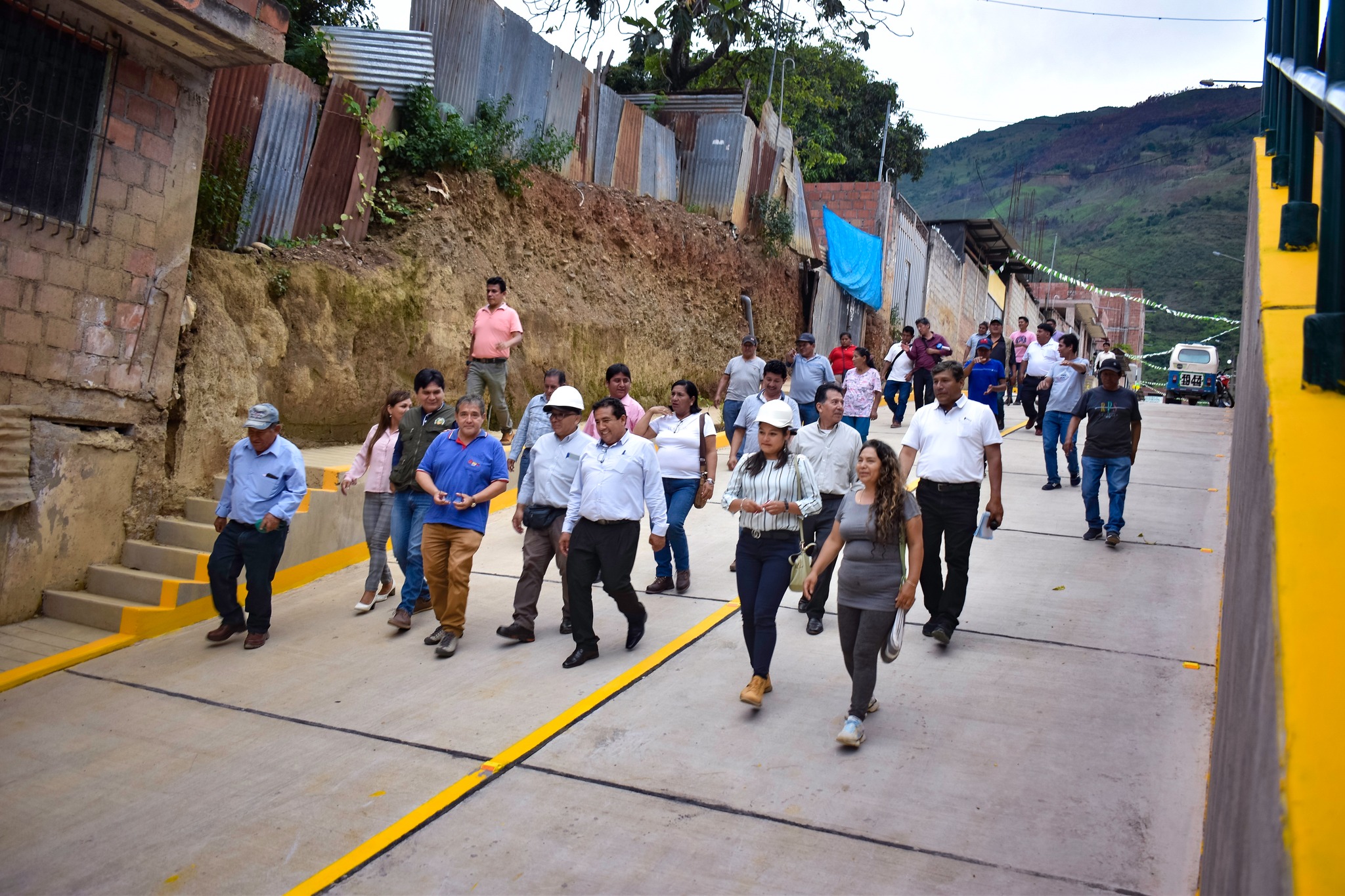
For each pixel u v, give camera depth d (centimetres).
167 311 813
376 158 1180
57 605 729
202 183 939
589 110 1627
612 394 834
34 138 698
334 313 1059
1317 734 135
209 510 841
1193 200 16875
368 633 717
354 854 420
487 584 835
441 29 1279
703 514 1101
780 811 443
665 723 541
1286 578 161
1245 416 464
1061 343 1162
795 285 2192
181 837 440
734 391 1209
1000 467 644
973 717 536
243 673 639
